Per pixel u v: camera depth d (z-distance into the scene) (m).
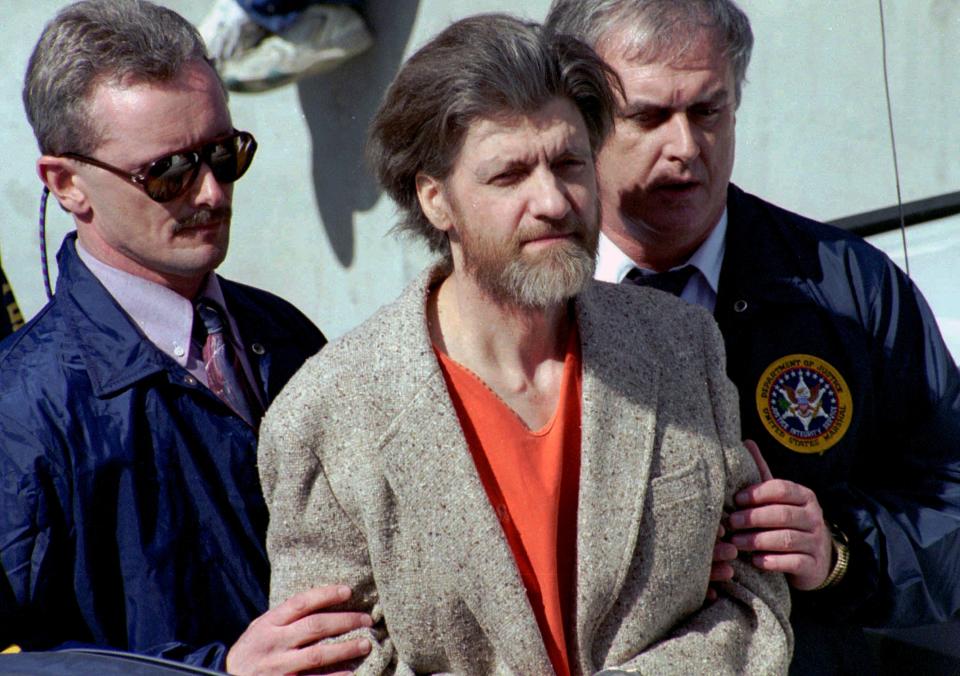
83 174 8.88
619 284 8.35
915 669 10.06
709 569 7.78
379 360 7.78
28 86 9.06
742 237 9.49
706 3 9.02
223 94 9.19
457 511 7.48
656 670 7.41
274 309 10.17
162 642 8.52
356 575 7.81
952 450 9.39
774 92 14.84
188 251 8.96
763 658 7.66
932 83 11.73
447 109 7.35
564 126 7.36
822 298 9.29
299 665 7.62
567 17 9.29
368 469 7.64
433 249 8.15
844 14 14.03
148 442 8.70
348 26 16.58
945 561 9.05
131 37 8.83
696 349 8.06
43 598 8.41
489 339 7.85
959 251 11.49
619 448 7.66
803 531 8.08
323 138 17.86
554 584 7.52
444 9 16.20
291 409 7.81
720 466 7.82
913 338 9.41
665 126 9.02
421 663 7.73
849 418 9.09
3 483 8.35
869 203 14.09
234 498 8.84
